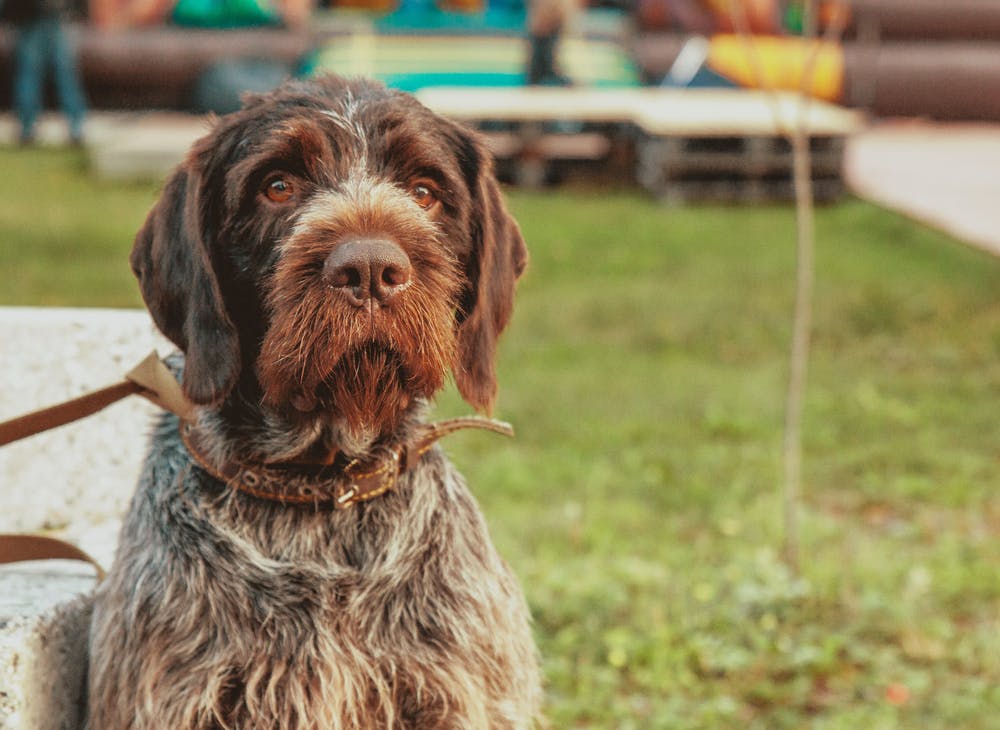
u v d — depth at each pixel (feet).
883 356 34.06
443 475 11.96
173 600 10.82
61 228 46.24
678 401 29.84
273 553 11.01
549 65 65.05
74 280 38.83
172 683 10.61
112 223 47.47
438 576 11.34
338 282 10.28
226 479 11.07
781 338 35.63
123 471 14.47
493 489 24.20
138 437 14.43
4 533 12.71
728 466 25.70
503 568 12.39
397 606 11.09
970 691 16.94
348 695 10.69
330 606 10.89
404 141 11.33
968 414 28.96
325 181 11.08
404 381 10.78
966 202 55.93
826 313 37.99
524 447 26.84
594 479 24.66
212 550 10.93
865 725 15.98
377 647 10.94
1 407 14.17
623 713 16.37
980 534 22.47
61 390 14.20
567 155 60.44
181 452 11.49
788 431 20.52
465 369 11.82
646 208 54.44
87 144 67.36
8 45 71.72
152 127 67.51
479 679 11.19
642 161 58.49
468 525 11.91
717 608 18.95
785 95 64.23
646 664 17.66
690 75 68.85
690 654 17.81
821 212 54.44
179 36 72.79
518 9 72.54
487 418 12.23
